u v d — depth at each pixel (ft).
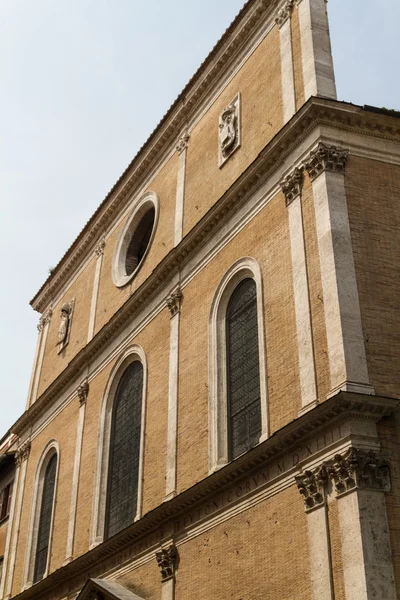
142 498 77.25
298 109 69.21
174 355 78.89
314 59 69.92
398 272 58.70
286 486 55.31
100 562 81.97
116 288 101.65
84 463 94.38
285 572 53.21
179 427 73.87
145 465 78.74
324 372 55.06
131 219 103.76
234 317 71.77
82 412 99.30
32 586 96.22
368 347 54.08
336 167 62.28
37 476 109.60
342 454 49.83
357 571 45.98
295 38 74.59
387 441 50.39
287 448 55.42
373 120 65.57
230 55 86.99
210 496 64.23
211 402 69.62
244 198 73.56
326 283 57.16
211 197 82.28
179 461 72.13
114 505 85.97
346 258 57.47
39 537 104.78
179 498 66.80
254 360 66.74
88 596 76.43
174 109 96.07
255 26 83.30
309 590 50.29
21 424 120.37
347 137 64.44
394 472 49.62
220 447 67.00
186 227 85.92
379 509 47.88
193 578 64.08
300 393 57.16
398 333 55.67
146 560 72.43
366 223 60.08
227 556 60.29
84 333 108.88
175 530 68.54
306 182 64.28
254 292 69.51
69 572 87.45
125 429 88.69
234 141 81.05
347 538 47.65
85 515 89.71
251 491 59.21
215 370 70.74
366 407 50.16
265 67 79.05
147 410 81.82
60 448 104.47
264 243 68.23
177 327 80.12
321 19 73.05
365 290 56.70
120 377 93.40
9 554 111.14
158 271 85.61
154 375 82.79
